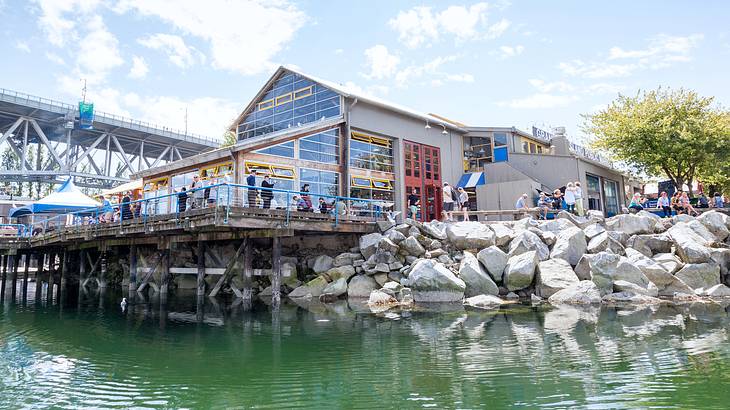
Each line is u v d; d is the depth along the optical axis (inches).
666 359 271.1
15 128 1963.6
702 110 1061.8
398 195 928.9
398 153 946.7
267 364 287.6
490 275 590.2
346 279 622.5
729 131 1020.5
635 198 764.6
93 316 503.2
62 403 225.5
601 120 1179.9
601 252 557.3
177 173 839.7
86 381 261.0
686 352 285.3
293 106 967.6
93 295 756.6
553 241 635.5
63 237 808.3
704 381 231.1
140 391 241.9
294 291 629.0
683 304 480.1
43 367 291.7
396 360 286.4
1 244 898.1
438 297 540.1
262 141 727.7
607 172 1195.9
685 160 1055.0
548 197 901.2
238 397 229.9
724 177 1071.6
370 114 898.7
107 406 220.7
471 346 315.3
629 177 1295.5
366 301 561.6
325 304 548.4
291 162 772.0
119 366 291.0
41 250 1039.0
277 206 729.6
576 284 526.0
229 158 730.2
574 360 273.4
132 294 744.3
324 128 817.5
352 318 444.1
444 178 1043.3
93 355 320.8
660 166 1101.7
